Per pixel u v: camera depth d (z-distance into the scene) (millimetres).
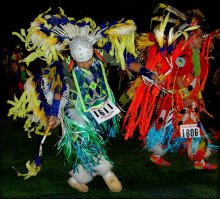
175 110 3605
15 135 5312
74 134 3123
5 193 3271
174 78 3531
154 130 3729
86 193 3227
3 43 8891
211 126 5629
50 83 3271
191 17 3619
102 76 3230
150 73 3291
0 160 4238
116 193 3203
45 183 3508
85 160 3088
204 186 3326
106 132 3326
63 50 3277
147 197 3105
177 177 3570
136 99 3672
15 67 8078
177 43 3600
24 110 3438
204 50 3721
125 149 4508
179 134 3594
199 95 3787
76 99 3195
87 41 3082
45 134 3229
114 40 3264
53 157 4312
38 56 3230
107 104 3209
